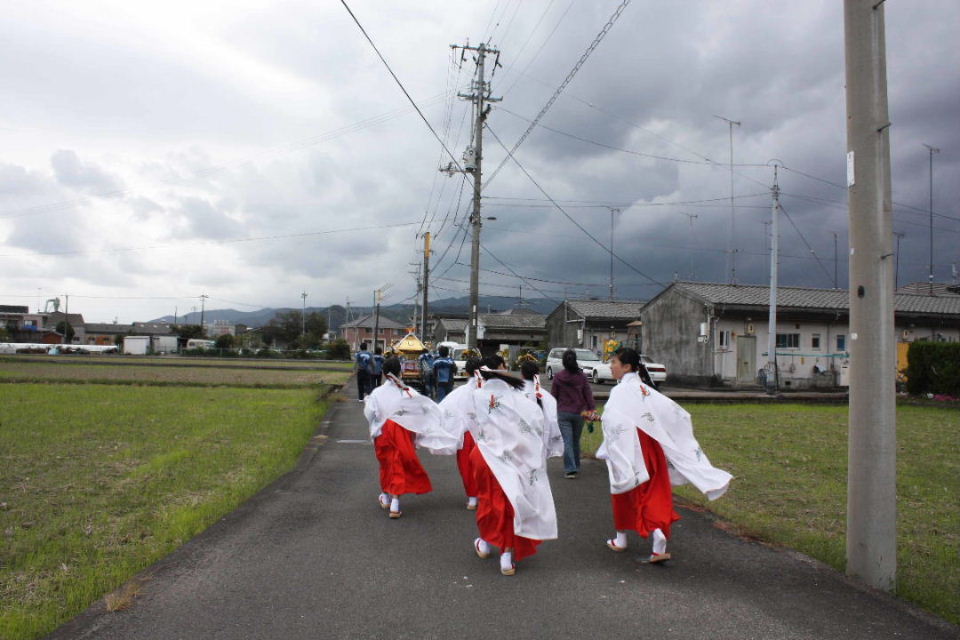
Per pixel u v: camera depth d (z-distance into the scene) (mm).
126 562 4879
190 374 31312
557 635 3713
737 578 4707
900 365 31094
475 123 25109
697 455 5137
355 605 4109
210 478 7836
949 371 22625
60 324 89000
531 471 4883
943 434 13680
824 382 30078
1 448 9586
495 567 4883
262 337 92938
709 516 6508
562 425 8547
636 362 5273
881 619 4004
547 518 4848
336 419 14656
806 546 5523
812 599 4309
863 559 4637
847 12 4797
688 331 31031
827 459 9930
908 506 7262
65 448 9648
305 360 66312
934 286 44312
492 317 60500
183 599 4168
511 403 4945
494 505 4773
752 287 33094
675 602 4230
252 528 5840
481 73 24938
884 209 4621
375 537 5621
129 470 8180
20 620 3832
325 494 7246
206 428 11938
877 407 4613
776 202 25188
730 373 29406
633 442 4980
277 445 10227
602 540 5688
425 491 6410
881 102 4645
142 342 76438
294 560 4969
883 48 4688
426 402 6465
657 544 4902
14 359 44188
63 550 5188
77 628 3727
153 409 14898
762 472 8891
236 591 4312
